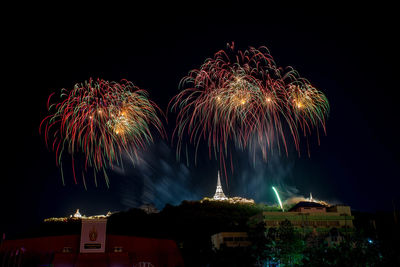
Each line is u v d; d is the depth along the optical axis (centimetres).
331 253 6262
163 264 10100
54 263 9181
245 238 10425
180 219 14612
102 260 9531
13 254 9581
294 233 8531
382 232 6869
